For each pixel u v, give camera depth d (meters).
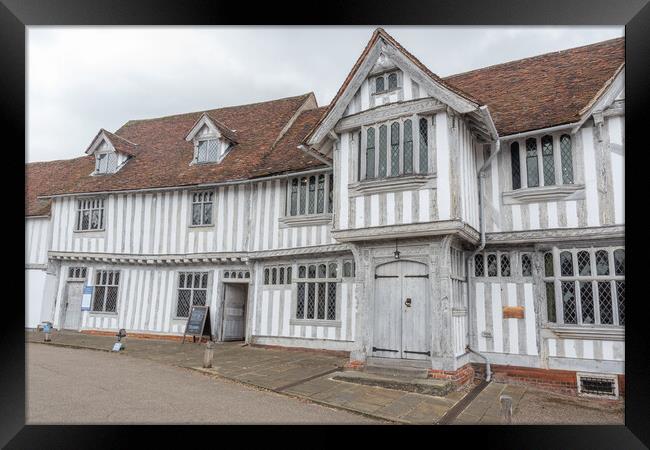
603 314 7.39
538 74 9.78
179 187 12.84
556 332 7.65
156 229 13.41
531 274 8.10
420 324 7.56
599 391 7.16
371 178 8.09
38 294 15.02
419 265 7.75
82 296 14.42
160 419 5.21
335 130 8.66
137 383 7.06
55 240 14.91
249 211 12.06
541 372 7.68
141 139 16.41
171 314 13.02
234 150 13.55
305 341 10.60
